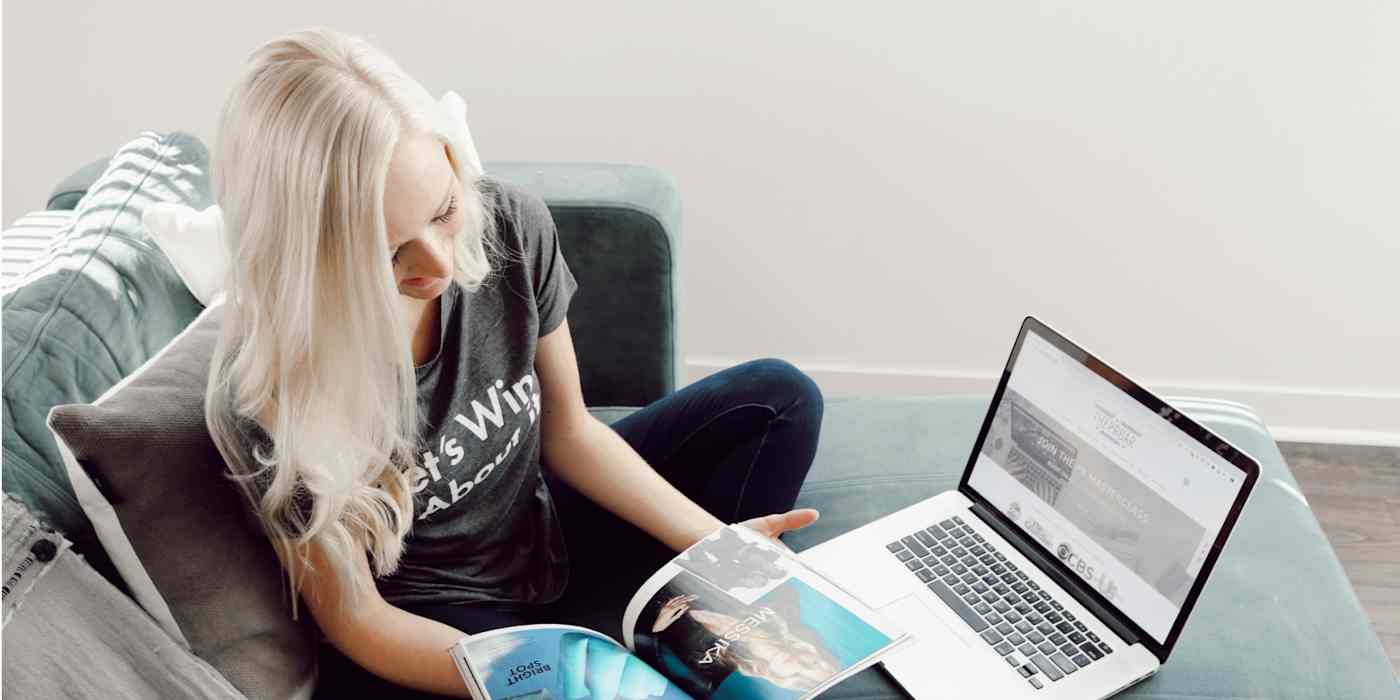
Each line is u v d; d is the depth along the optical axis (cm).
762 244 220
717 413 140
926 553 127
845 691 112
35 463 98
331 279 91
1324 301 213
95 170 152
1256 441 151
